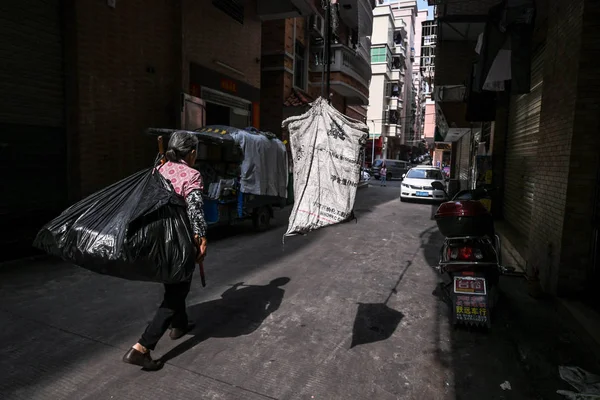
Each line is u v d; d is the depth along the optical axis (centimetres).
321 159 285
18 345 308
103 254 244
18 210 581
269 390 259
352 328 360
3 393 246
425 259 629
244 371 281
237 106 1195
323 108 290
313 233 832
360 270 555
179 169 289
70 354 297
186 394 251
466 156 2247
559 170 430
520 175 793
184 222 276
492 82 592
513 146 875
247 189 773
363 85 2284
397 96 5041
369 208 1309
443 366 296
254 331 348
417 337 345
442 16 864
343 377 277
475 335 351
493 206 973
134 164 802
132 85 791
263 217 875
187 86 943
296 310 400
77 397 245
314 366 291
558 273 416
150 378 269
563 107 429
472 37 1023
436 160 4928
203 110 981
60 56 646
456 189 1492
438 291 470
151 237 256
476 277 360
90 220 260
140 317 368
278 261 597
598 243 397
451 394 260
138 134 811
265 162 827
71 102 656
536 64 693
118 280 476
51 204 635
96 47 698
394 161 3409
